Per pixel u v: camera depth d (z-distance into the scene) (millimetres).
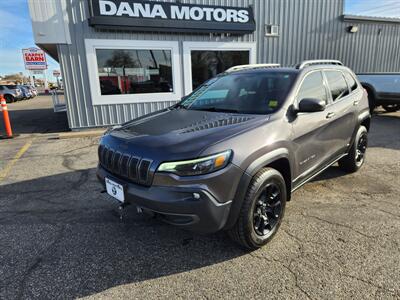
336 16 12008
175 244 2977
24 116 14305
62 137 8250
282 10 10859
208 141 2443
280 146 2818
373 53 13430
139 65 9398
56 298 2291
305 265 2600
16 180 4918
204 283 2420
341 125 4074
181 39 9688
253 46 10695
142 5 8844
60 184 4699
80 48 8641
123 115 9492
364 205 3729
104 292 2346
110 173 2857
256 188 2598
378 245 2861
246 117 2975
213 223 2393
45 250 2914
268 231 2895
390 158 5703
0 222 3482
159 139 2604
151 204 2395
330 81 4023
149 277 2510
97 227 3336
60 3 8211
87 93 8977
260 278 2455
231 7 9969
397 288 2297
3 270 2625
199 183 2307
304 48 11656
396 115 11094
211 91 3877
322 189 4238
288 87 3307
